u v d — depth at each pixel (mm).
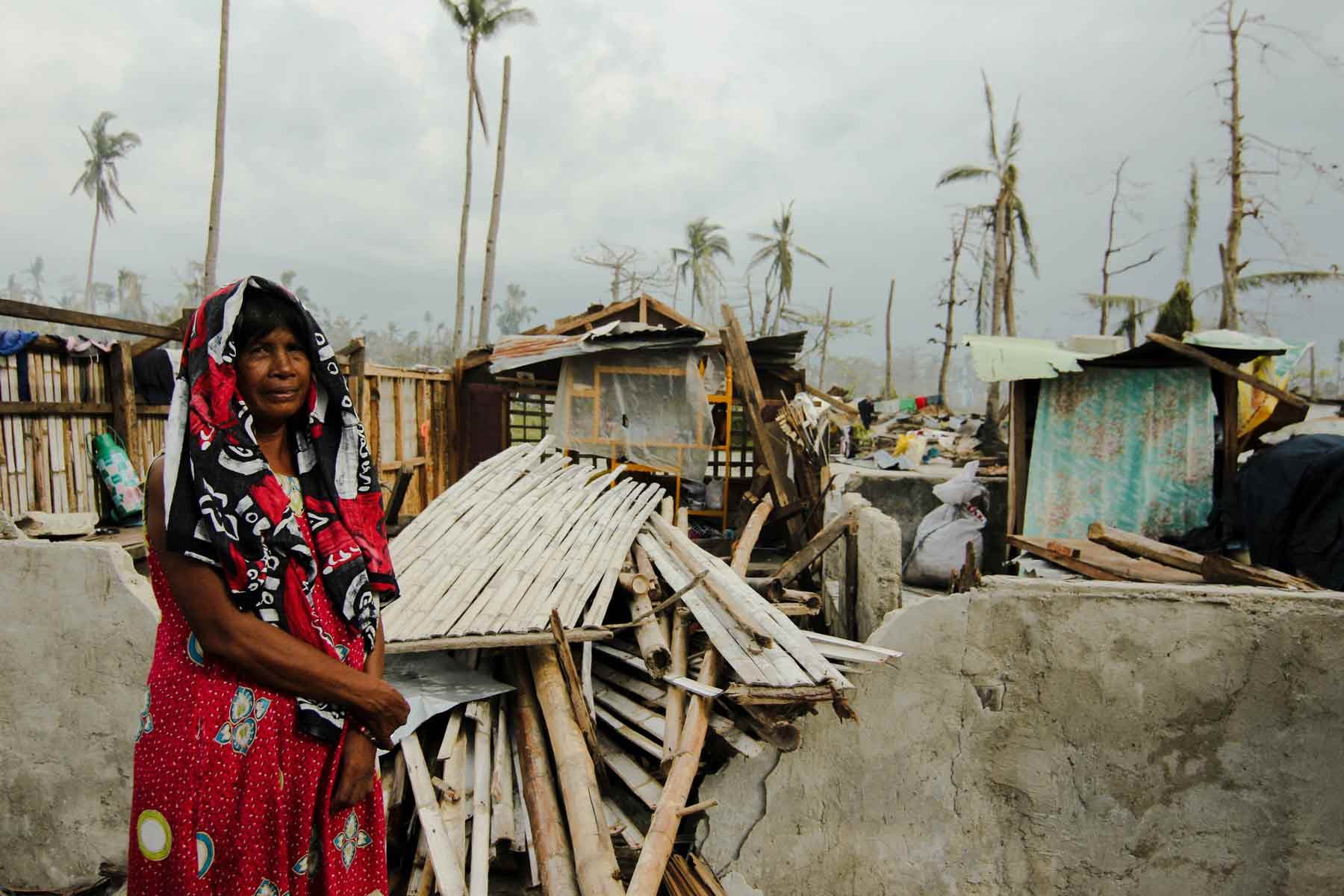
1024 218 22547
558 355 8578
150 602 3881
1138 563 5320
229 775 1379
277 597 1403
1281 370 6750
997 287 21969
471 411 11578
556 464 6836
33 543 3848
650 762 3809
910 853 4578
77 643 3881
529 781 3404
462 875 2982
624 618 4883
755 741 3658
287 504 1441
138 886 1416
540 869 3053
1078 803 4559
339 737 1472
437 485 11125
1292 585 4574
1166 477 6691
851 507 5957
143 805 1400
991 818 4598
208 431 1336
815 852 4496
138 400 5980
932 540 7730
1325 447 5500
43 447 5070
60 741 3959
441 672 4125
